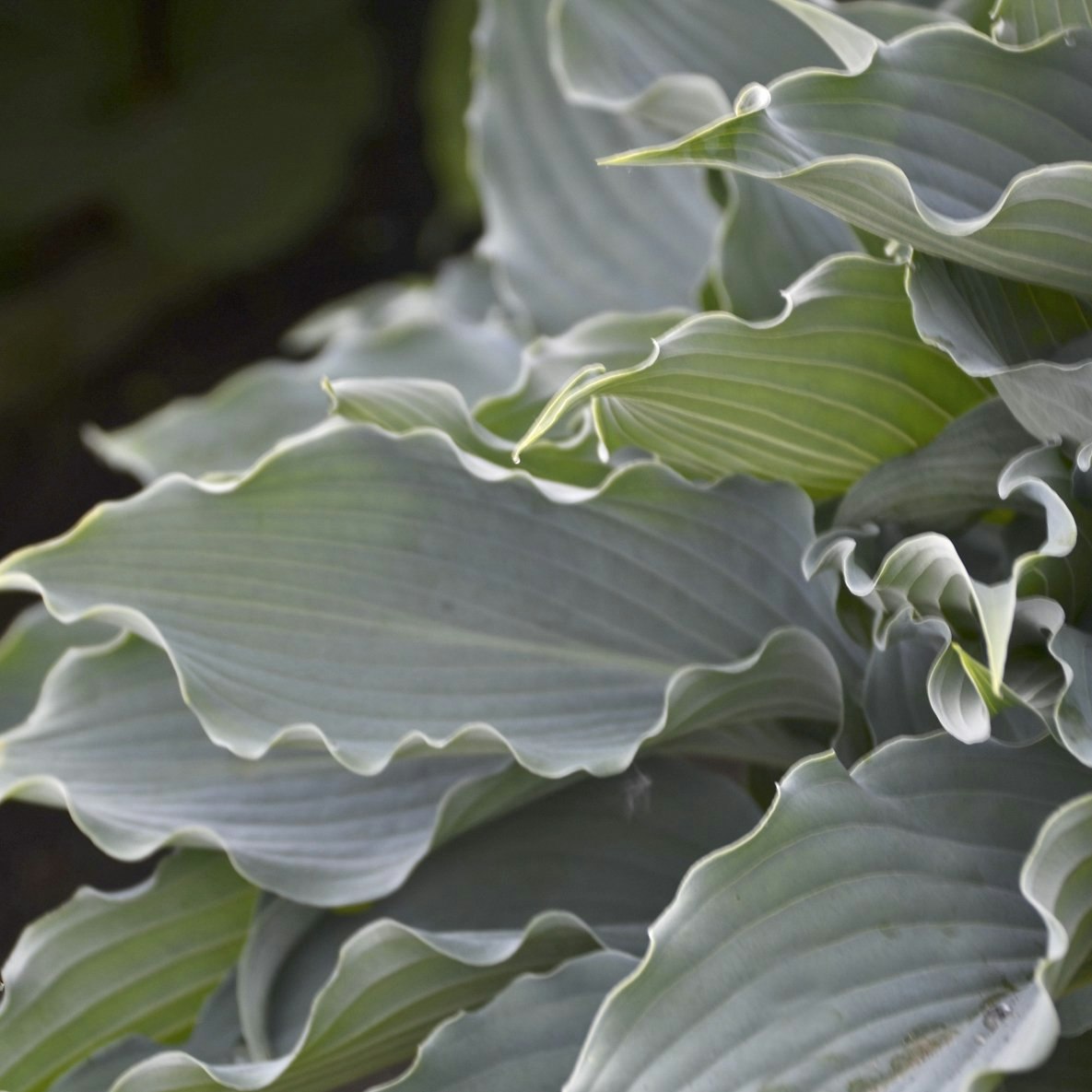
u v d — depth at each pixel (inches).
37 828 157.6
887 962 66.2
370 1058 71.2
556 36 77.3
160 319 202.1
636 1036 65.9
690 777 73.4
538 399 74.5
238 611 71.2
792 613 71.2
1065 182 66.1
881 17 73.4
